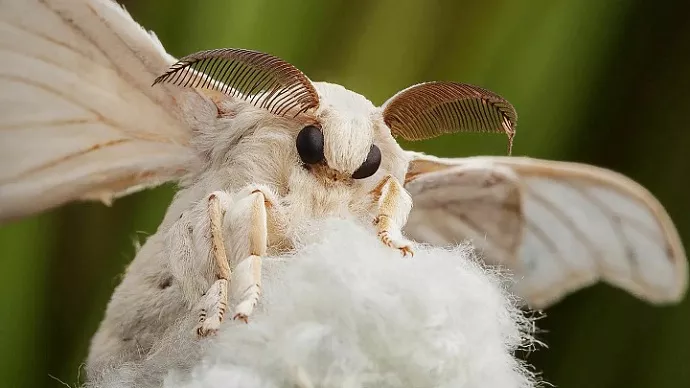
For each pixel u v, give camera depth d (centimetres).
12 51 9
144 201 10
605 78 11
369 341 7
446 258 7
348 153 8
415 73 10
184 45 10
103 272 10
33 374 10
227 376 7
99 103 9
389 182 8
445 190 10
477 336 7
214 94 9
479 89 8
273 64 8
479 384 7
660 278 11
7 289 10
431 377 7
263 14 10
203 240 8
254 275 7
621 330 11
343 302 7
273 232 8
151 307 9
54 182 9
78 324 10
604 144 11
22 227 10
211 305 8
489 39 10
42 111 9
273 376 7
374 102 10
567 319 11
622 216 11
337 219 8
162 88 9
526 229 11
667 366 11
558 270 11
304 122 8
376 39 10
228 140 8
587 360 11
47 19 9
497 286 8
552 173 10
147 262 9
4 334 10
